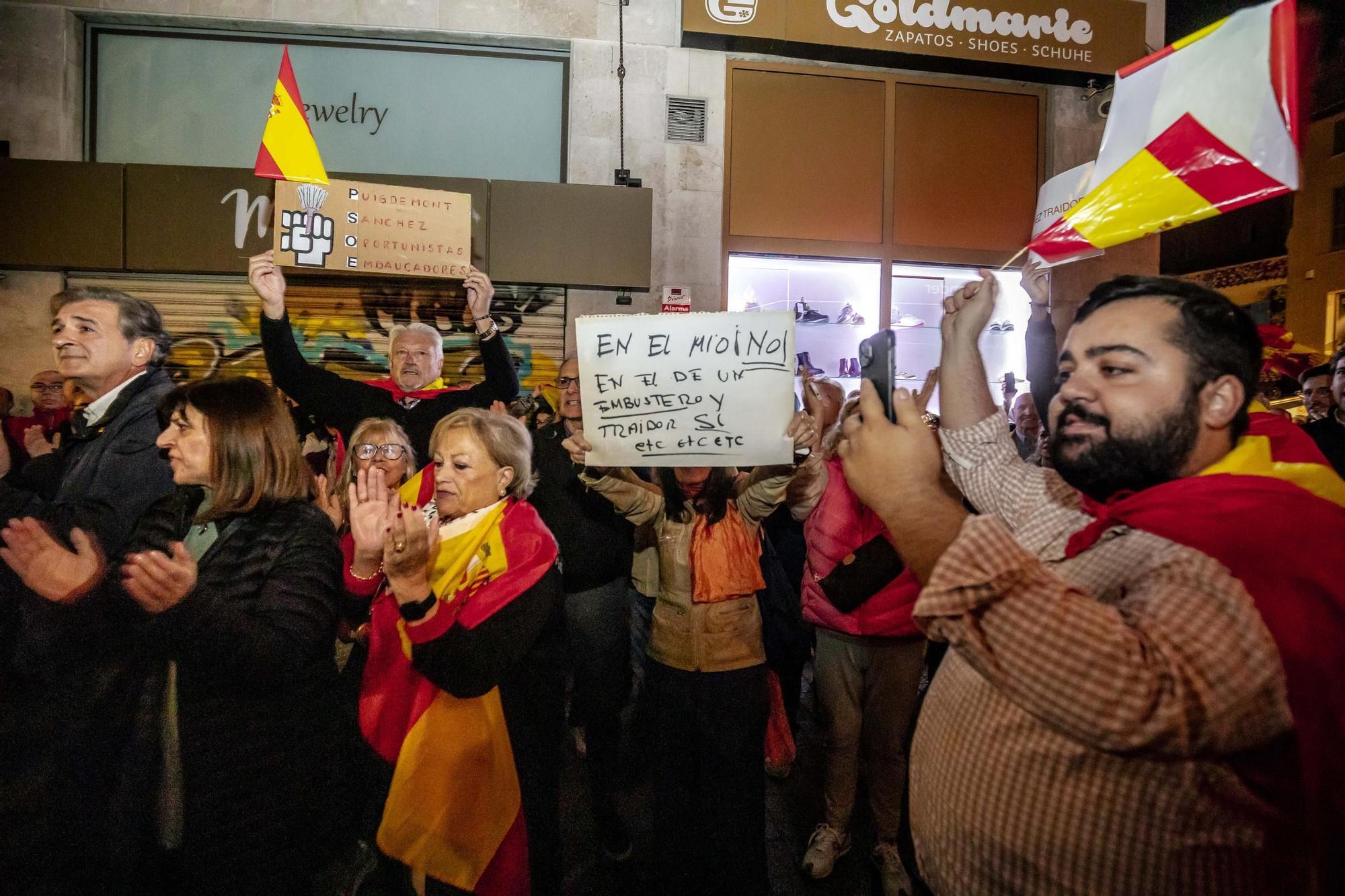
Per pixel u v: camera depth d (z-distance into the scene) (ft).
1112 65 20.29
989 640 2.66
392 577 5.88
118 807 5.42
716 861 7.59
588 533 10.13
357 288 18.48
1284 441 4.02
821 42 19.01
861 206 20.26
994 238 20.86
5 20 17.48
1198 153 4.30
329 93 18.95
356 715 8.13
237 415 5.82
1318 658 2.93
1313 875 3.02
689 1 18.58
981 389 4.49
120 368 8.20
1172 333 3.45
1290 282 38.47
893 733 9.11
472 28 18.65
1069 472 3.73
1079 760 3.24
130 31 18.35
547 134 19.58
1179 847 3.06
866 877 9.25
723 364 7.11
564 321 19.04
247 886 5.28
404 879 6.54
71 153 17.87
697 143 19.34
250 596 5.54
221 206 17.52
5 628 6.35
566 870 9.16
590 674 10.12
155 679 5.47
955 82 20.44
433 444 7.34
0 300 17.44
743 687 7.79
